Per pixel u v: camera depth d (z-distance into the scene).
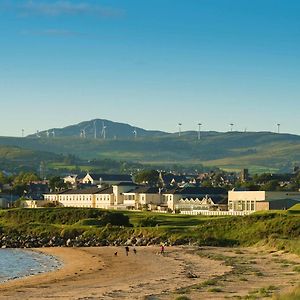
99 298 78.25
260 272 107.44
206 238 178.75
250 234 177.25
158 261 138.12
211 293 78.38
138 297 77.44
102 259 149.38
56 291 91.31
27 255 167.62
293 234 173.38
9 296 85.50
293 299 62.91
